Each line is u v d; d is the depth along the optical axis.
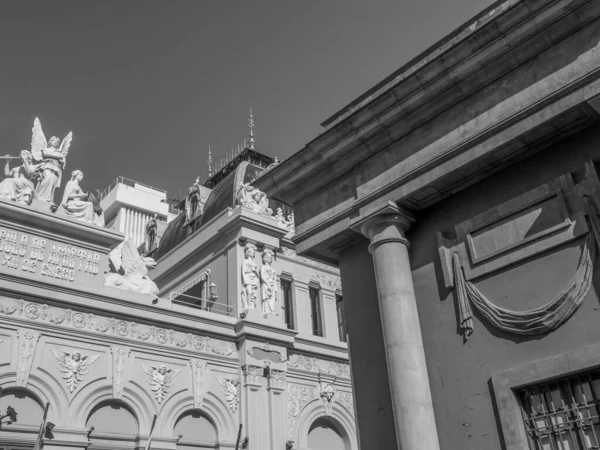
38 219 20.45
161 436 20.50
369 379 9.80
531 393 7.96
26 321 18.78
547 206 8.23
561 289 7.82
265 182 11.50
